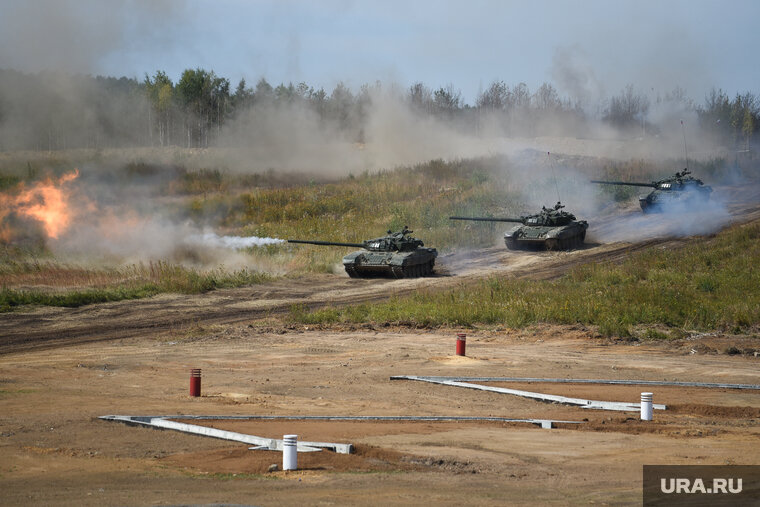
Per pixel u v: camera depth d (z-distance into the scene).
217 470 26.39
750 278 93.50
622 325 70.62
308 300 89.25
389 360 55.97
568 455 29.44
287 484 24.55
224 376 49.06
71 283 93.19
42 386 44.47
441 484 24.89
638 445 31.33
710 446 31.25
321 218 144.25
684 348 63.12
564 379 49.12
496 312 76.19
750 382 49.66
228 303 86.50
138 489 23.78
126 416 35.16
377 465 27.36
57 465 27.02
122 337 66.12
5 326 70.56
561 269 107.19
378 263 102.50
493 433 33.41
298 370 51.66
